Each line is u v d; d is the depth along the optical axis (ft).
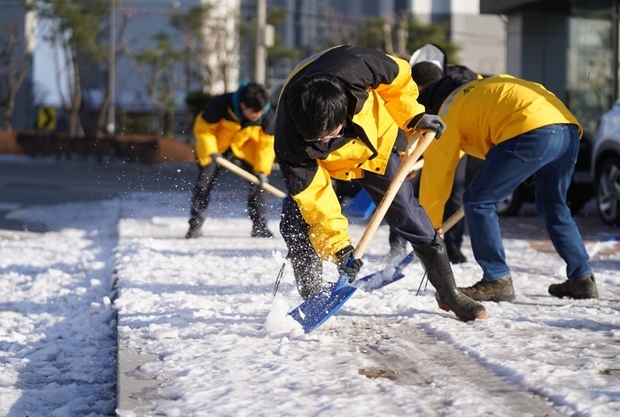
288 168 13.60
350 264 13.78
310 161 13.60
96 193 54.54
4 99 145.69
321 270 15.47
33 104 164.14
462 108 16.88
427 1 157.28
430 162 17.07
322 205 13.79
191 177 76.23
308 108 12.18
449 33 153.99
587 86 50.31
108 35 143.43
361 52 13.48
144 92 156.35
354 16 155.12
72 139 94.53
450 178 17.12
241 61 142.10
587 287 17.21
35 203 46.93
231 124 27.20
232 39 137.90
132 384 11.13
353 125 13.20
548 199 17.01
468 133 16.94
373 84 13.50
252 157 27.73
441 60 20.86
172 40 156.35
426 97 19.16
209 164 27.32
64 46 136.56
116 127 142.31
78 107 139.85
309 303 13.96
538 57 49.08
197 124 27.32
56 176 74.69
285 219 15.19
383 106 13.97
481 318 14.79
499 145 16.31
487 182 16.34
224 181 48.91
